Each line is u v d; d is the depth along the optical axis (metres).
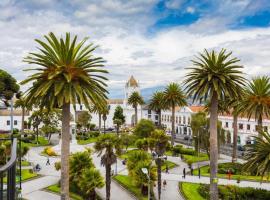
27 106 30.20
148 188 38.34
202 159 68.56
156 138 40.06
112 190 44.94
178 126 126.94
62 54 28.45
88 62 29.25
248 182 49.19
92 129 123.69
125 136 74.81
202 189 44.84
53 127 89.62
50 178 50.25
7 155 47.84
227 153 76.62
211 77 36.41
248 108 48.91
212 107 38.12
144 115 151.00
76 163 42.16
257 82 49.38
